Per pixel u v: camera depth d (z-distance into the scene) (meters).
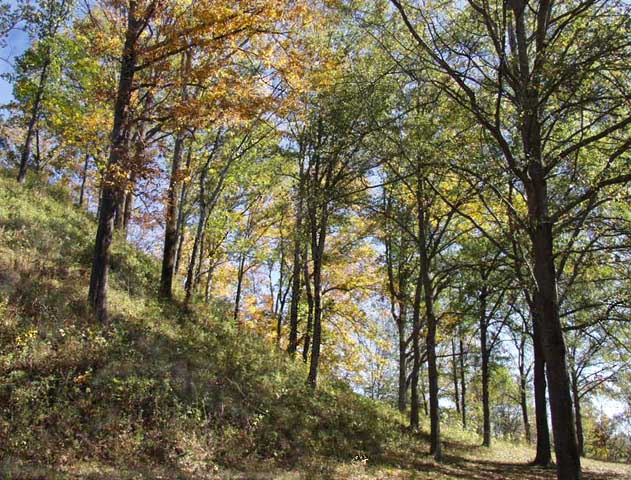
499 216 18.22
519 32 12.11
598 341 20.16
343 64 15.16
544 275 11.32
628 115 10.67
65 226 17.89
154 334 13.75
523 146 11.73
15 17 13.30
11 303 11.56
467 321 23.48
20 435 8.27
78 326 11.93
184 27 12.10
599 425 49.16
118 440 9.21
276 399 14.53
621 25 10.12
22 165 20.50
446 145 13.01
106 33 14.02
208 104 12.54
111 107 16.98
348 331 30.86
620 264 14.95
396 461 14.26
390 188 18.27
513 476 15.30
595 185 10.40
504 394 42.69
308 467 11.27
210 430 10.94
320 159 18.05
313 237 18.67
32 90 18.81
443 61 12.00
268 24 12.78
